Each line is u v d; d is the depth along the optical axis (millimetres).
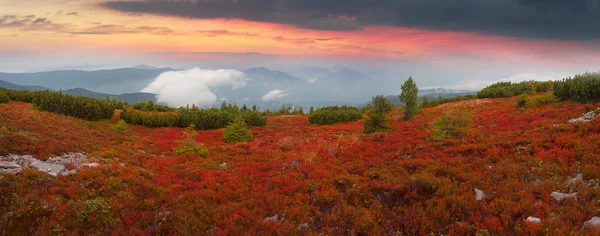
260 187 12703
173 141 26000
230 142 26641
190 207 10750
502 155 13492
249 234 8852
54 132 18984
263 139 26844
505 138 16156
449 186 10516
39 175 11344
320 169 14586
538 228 7375
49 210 9242
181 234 9047
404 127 29266
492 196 9719
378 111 29047
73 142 17531
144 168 15617
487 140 16391
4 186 10016
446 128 19688
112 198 10805
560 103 27062
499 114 29766
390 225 8773
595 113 18578
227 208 10664
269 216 10312
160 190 12266
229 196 11961
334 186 12062
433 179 11133
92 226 9125
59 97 31812
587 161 10898
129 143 21625
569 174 10422
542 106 28219
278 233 8797
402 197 10352
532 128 19359
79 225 8953
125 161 16016
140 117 36844
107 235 8867
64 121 26031
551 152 12555
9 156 12812
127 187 12016
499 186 10328
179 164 17000
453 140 17562
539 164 11562
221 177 14414
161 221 9867
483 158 13445
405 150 17125
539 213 8156
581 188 9008
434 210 9023
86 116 31672
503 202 8992
